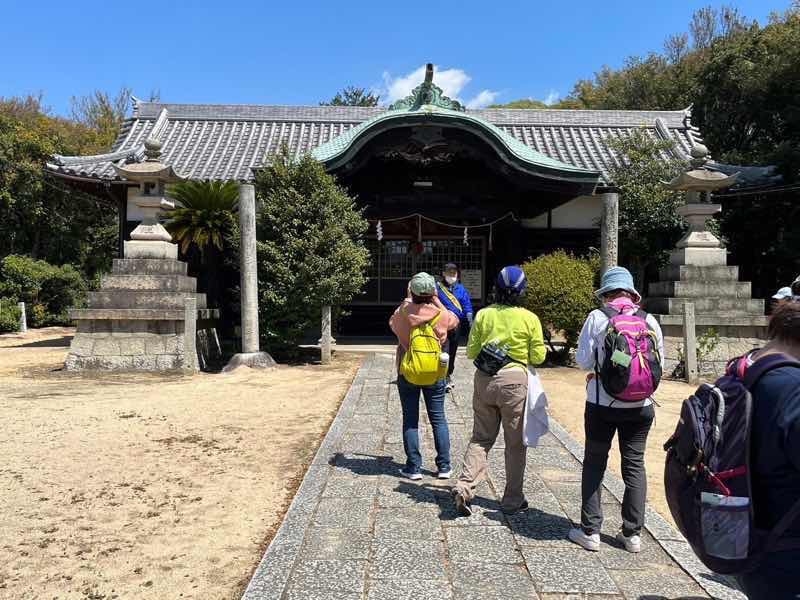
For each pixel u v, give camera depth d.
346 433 5.89
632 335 3.22
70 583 3.04
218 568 3.24
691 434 2.09
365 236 15.44
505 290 3.84
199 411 6.91
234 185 11.34
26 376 9.40
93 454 5.20
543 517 3.85
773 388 1.88
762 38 19.23
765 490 1.91
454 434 5.96
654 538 3.55
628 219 12.42
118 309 9.63
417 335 4.33
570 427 6.48
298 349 11.94
